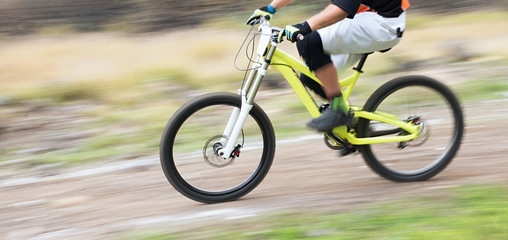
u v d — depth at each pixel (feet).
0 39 57.47
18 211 24.31
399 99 22.97
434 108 23.47
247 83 21.75
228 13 65.21
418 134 23.24
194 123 22.07
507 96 36.55
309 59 21.36
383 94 22.63
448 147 23.85
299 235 18.65
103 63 48.62
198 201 22.85
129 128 35.27
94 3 65.72
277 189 24.45
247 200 23.32
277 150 29.81
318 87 22.57
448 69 44.09
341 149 23.29
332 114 21.71
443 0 67.77
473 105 35.19
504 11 63.36
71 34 60.29
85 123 36.76
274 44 20.93
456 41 51.60
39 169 29.68
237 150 22.41
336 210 20.95
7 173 29.40
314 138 31.35
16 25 60.75
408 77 22.68
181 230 20.26
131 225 21.56
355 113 22.56
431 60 46.73
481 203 19.93
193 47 51.39
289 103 37.81
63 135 34.63
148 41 56.59
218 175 22.89
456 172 24.82
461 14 63.21
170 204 23.67
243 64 47.39
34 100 41.27
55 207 24.41
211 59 49.16
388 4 20.95
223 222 20.71
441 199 21.04
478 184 22.34
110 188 26.25
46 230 21.99
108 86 43.32
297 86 21.94
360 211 20.53
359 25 20.72
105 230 21.30
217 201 22.98
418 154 23.95
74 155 31.35
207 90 42.75
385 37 21.06
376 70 44.11
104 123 36.47
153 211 22.97
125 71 45.78
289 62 21.56
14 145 33.55
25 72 47.11
